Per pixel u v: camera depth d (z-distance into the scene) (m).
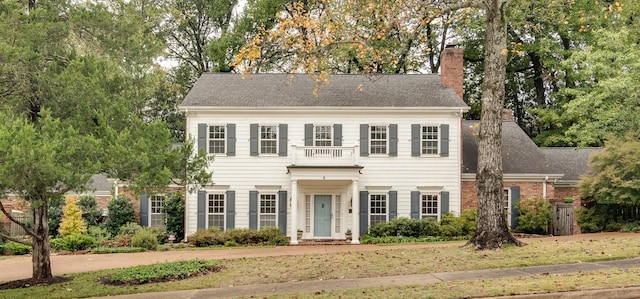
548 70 39.66
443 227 26.59
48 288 14.94
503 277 12.77
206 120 28.89
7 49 13.62
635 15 33.41
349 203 28.62
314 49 17.45
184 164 16.28
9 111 14.16
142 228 27.69
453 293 11.16
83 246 25.03
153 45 16.88
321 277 14.05
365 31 18.42
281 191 28.56
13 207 29.12
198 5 43.81
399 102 28.95
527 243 17.92
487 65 17.80
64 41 15.88
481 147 17.75
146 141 15.03
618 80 27.14
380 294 11.45
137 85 16.61
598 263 14.09
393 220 27.62
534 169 29.66
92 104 14.96
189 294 13.02
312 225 28.72
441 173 28.75
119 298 13.08
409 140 28.89
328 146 28.44
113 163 13.84
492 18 17.64
